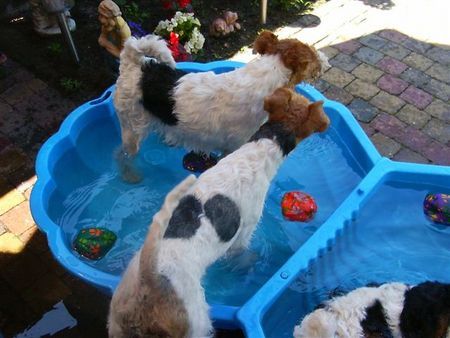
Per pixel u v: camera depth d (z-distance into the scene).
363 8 1.80
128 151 1.25
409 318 0.81
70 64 1.58
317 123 0.95
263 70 1.04
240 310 0.91
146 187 1.25
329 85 1.52
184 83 1.08
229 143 1.16
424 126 1.40
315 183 1.25
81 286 1.07
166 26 1.56
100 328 1.00
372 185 1.12
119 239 1.14
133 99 1.10
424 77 1.54
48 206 1.15
